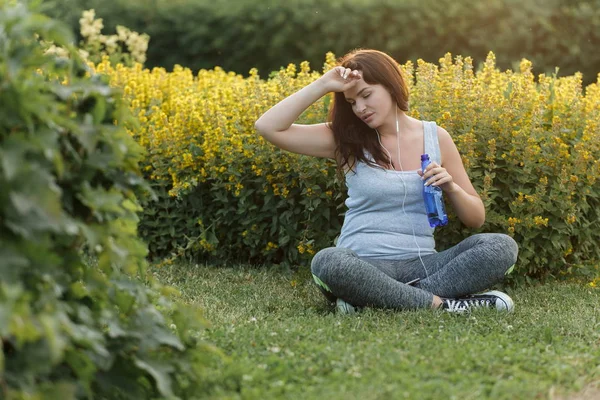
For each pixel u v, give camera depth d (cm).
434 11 1496
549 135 674
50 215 290
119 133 347
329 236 703
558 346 473
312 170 687
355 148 580
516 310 579
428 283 568
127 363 355
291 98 586
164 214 760
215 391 377
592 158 682
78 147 338
